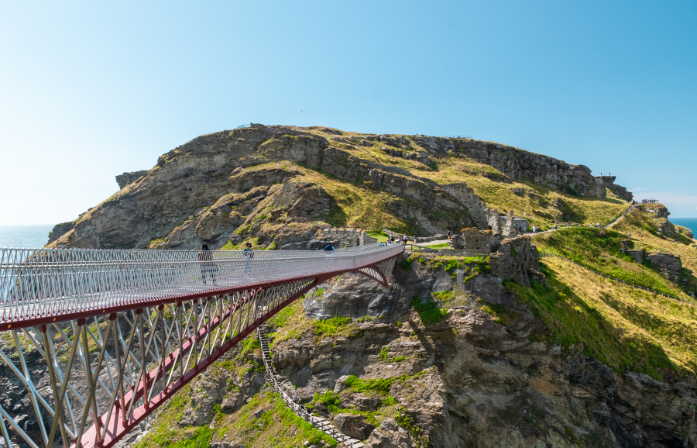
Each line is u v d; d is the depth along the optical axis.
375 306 44.16
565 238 69.38
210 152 87.12
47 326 12.32
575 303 45.88
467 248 45.03
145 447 41.50
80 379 49.00
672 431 39.94
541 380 38.12
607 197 112.19
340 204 69.25
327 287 47.50
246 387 43.44
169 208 83.25
